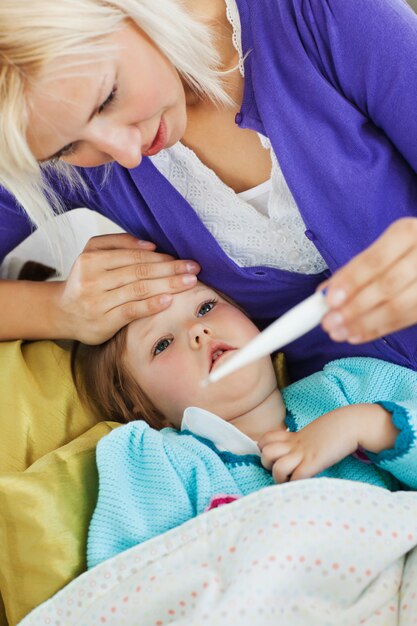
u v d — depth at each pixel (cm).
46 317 121
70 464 106
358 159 99
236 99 104
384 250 62
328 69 98
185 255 117
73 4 77
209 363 114
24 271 141
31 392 118
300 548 85
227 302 120
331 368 119
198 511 100
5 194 118
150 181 109
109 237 121
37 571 98
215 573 88
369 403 104
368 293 62
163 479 104
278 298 119
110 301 116
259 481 106
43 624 93
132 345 120
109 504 101
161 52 86
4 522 100
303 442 100
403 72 93
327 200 100
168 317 118
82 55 77
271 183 104
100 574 93
